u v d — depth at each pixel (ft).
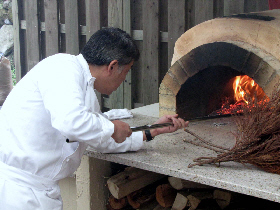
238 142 6.56
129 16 16.60
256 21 8.82
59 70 5.68
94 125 5.55
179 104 10.16
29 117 5.95
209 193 8.13
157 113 11.34
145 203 9.02
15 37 21.76
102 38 6.11
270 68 8.08
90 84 6.10
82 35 18.86
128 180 8.51
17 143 6.03
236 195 7.83
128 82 17.10
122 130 6.17
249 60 8.46
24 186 6.04
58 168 6.31
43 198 6.17
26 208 6.00
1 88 16.43
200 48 9.32
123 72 6.39
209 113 11.36
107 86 6.43
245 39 9.04
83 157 8.46
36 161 6.02
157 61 15.88
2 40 28.58
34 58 20.94
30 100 5.93
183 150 7.63
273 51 8.46
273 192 5.50
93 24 17.89
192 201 7.87
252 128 6.41
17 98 6.05
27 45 21.12
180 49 10.77
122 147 7.36
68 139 5.55
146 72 16.37
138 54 6.48
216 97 11.50
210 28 9.83
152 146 7.92
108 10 17.21
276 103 6.48
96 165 8.59
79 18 18.70
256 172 6.36
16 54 21.94
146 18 15.93
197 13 14.26
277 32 8.36
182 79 9.79
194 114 10.82
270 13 9.73
